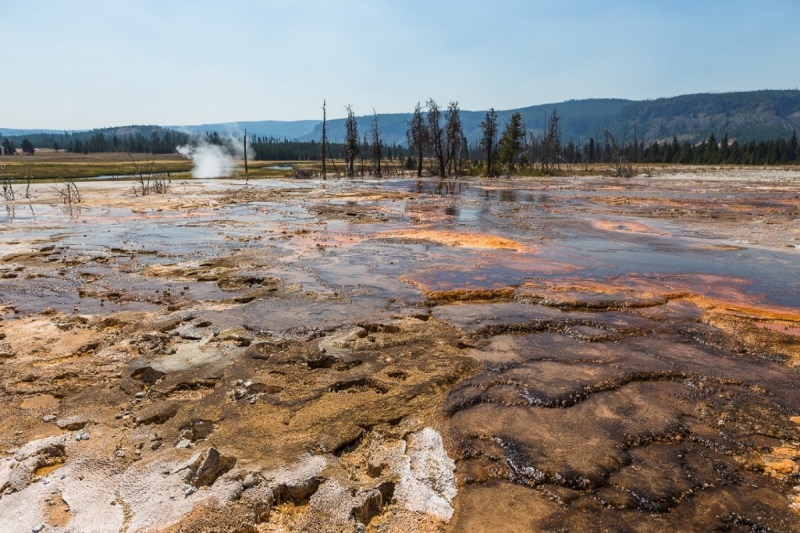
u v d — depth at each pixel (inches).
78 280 420.5
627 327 310.3
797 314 334.6
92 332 295.3
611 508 153.2
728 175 2033.7
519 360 262.7
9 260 495.8
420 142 2069.4
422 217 819.4
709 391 230.5
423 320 324.2
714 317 326.3
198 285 405.4
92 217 839.1
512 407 213.6
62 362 251.9
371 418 200.4
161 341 277.7
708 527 145.8
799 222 744.3
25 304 355.6
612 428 198.1
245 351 264.2
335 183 1737.2
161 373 237.0
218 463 165.9
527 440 188.7
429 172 2281.0
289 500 156.5
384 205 1003.9
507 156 2199.8
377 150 2258.9
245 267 463.8
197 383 228.7
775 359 265.3
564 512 151.3
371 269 458.3
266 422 195.0
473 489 162.2
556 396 222.2
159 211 924.6
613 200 1079.0
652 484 164.2
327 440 182.4
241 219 805.9
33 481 161.3
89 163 2901.1
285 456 172.9
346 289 391.9
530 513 150.7
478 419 203.5
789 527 145.7
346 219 798.5
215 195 1250.6
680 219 790.5
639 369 251.9
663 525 146.4
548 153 2701.8
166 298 368.5
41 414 202.7
